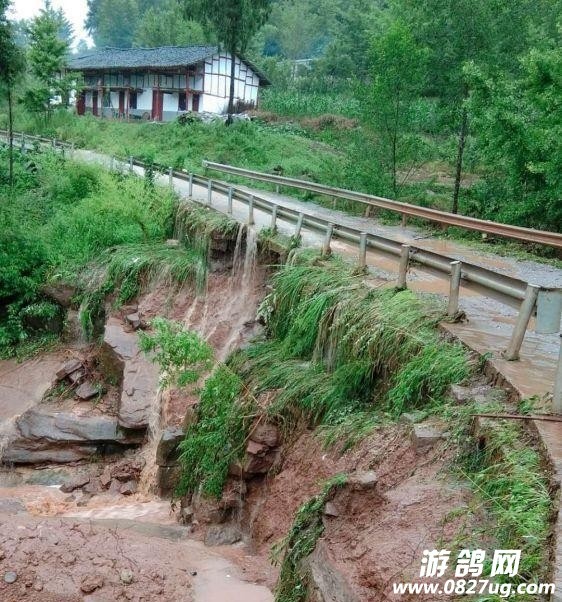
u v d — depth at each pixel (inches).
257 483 377.1
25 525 327.0
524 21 836.0
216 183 794.8
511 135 680.4
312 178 1075.9
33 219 890.1
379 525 221.5
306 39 3056.1
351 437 305.1
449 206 855.7
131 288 697.6
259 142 1395.2
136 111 1868.8
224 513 382.3
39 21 1678.2
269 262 596.4
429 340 328.2
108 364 610.9
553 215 674.2
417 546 202.1
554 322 274.8
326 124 1657.2
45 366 681.6
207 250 676.1
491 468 217.9
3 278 757.3
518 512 189.8
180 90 1758.1
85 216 826.2
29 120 1632.6
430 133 933.8
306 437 353.4
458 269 345.7
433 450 252.1
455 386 282.0
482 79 706.2
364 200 746.2
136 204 806.5
